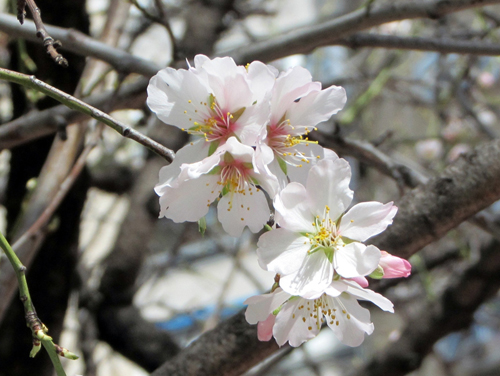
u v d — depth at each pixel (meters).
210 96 0.39
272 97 0.39
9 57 0.69
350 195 0.38
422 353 0.73
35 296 0.71
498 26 0.72
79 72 0.69
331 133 0.56
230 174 0.39
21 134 0.53
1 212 1.04
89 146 0.52
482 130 0.90
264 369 0.65
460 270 0.82
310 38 0.51
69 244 0.72
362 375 0.74
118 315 0.88
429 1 0.49
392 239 0.45
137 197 0.97
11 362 0.70
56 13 0.68
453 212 0.45
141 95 0.53
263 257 0.38
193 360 0.45
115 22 0.64
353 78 0.90
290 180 0.39
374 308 0.95
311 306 0.39
